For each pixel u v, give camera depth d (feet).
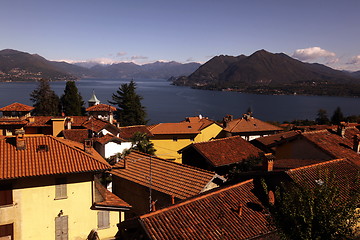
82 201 75.72
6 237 68.74
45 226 72.13
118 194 109.29
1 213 67.72
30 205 70.54
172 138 188.03
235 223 58.49
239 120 201.77
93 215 77.00
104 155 142.51
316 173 68.44
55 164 72.79
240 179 79.66
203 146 125.59
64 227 74.02
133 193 102.01
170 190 89.76
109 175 110.83
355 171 71.41
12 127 153.99
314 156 94.38
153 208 64.03
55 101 303.07
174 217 57.06
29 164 70.79
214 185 92.12
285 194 48.11
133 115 299.17
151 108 639.76
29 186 70.18
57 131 158.30
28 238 70.64
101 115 215.72
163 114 554.05
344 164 74.95
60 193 73.31
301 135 99.25
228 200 64.59
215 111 629.92
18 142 74.79
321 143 95.81
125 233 59.06
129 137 166.50
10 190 68.59
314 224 42.32
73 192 74.59
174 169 101.04
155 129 189.78
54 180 72.49
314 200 43.78
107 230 78.84
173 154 187.01
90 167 74.49
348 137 105.70
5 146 75.25
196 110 631.56
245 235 56.13
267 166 72.79
